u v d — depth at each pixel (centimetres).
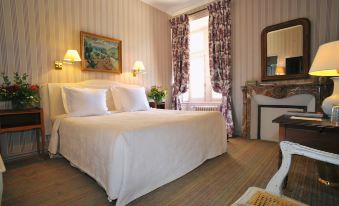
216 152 256
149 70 432
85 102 264
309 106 297
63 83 295
